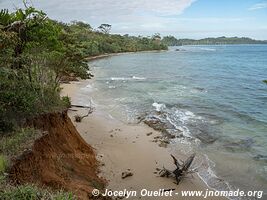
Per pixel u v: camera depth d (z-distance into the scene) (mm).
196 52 150000
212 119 24297
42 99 15406
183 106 28812
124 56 109938
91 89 37781
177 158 16516
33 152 10273
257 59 98875
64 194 7562
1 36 14367
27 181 9047
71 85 39219
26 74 16953
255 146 18375
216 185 13711
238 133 20812
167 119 24297
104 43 118438
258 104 29766
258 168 15352
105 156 16375
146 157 16531
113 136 19906
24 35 17062
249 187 13539
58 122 14797
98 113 25953
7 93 13148
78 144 15617
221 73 58312
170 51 159375
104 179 13750
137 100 31625
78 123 22359
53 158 11734
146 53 135125
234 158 16625
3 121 11859
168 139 19578
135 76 53000
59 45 20250
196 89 38906
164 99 32188
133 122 23594
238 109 27594
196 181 14031
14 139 10734
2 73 14445
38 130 12133
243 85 42500
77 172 12562
